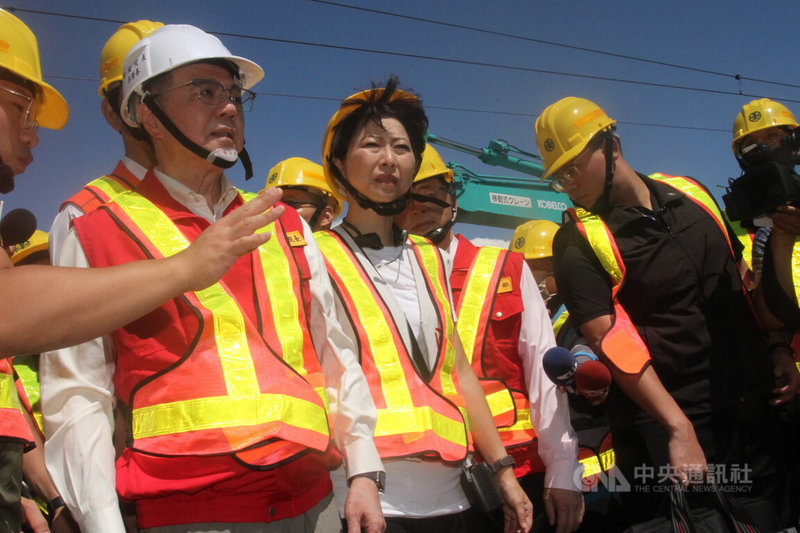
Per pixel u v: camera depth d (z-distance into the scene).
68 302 1.43
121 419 2.02
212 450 1.83
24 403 2.99
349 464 2.13
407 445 2.45
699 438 3.12
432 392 2.59
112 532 1.75
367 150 2.91
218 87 2.21
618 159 3.39
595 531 3.39
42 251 4.08
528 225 5.16
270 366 1.97
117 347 1.97
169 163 2.23
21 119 2.23
